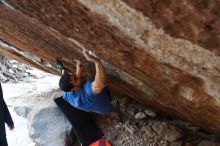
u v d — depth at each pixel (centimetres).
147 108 474
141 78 286
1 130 415
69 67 402
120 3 155
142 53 212
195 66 190
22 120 561
